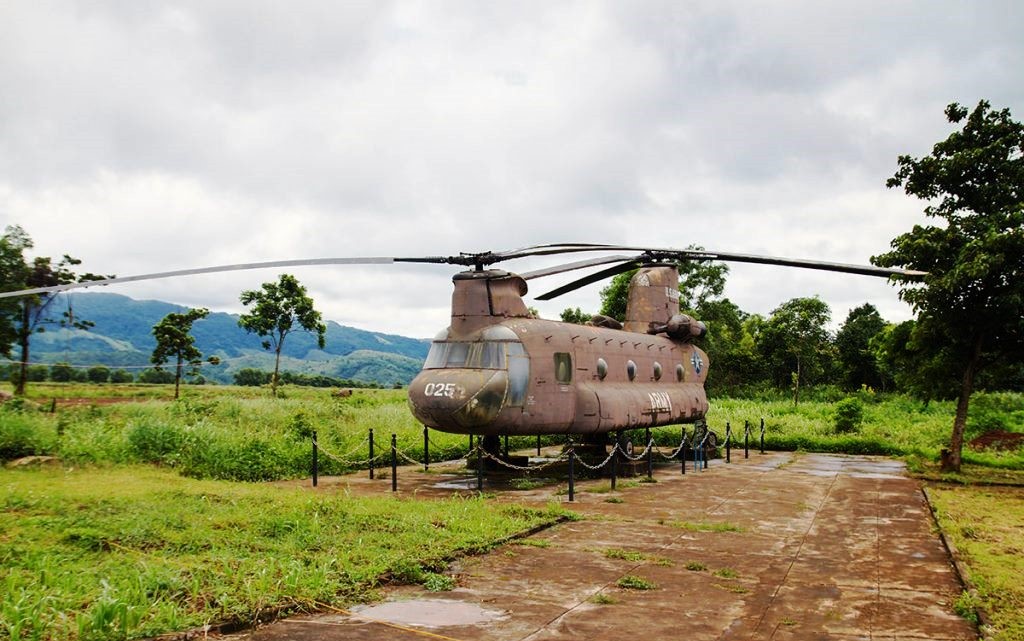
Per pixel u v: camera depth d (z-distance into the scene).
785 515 11.52
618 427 16.44
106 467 13.00
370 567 7.20
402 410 25.80
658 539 9.53
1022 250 15.15
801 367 53.16
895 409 37.16
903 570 8.12
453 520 9.73
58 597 5.58
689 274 48.34
